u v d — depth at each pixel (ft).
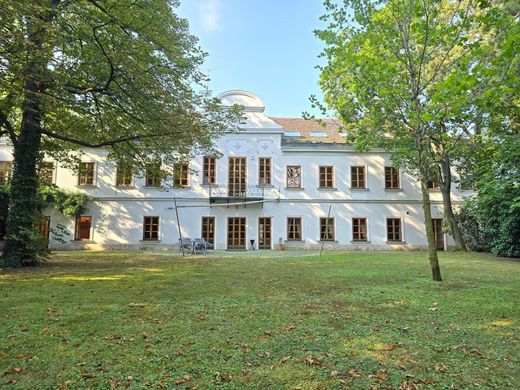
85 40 35.24
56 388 10.57
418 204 83.41
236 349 13.73
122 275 33.86
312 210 82.33
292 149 83.35
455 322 17.44
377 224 82.58
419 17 28.66
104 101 41.86
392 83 31.83
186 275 34.01
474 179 59.52
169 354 13.17
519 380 11.23
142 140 44.06
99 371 11.72
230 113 49.29
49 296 23.34
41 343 14.26
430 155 35.58
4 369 11.81
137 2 39.34
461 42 26.27
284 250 78.95
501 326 16.79
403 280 30.35
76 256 57.21
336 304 21.26
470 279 30.91
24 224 40.16
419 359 12.84
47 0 32.07
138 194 80.64
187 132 42.16
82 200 78.18
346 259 51.37
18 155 40.47
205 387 10.67
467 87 19.71
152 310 19.63
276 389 10.61
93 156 81.10
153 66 39.11
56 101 34.32
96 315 18.52
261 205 81.61
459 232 69.92
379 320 17.78
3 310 19.48
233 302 21.75
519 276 32.86
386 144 58.80
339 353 13.35
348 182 83.51
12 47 26.09
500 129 48.39
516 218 52.11
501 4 22.58
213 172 81.87
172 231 79.92
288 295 23.95
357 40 31.27
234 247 80.33
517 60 20.13
